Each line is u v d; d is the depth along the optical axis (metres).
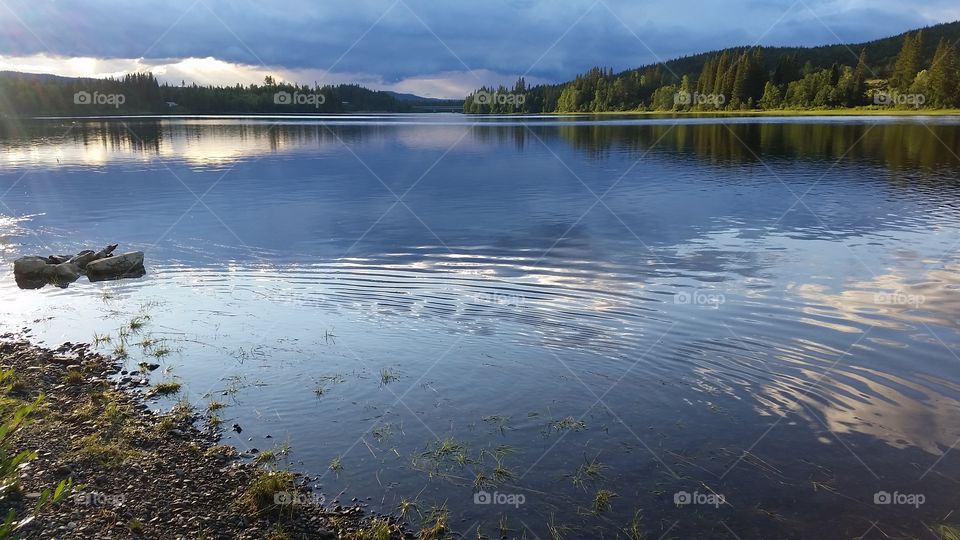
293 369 13.22
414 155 61.59
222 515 8.58
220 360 13.78
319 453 10.08
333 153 64.00
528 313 16.33
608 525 8.30
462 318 16.11
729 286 18.42
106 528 8.16
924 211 29.78
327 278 20.05
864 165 48.97
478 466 9.66
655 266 20.77
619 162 53.72
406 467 9.66
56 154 62.03
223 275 20.69
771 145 68.12
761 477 9.23
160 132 101.00
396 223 28.78
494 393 11.99
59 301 18.38
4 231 28.17
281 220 29.78
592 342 14.33
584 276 19.72
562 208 32.22
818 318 15.59
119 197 36.72
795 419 10.84
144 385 12.66
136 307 17.66
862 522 8.24
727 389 11.97
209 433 10.75
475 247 23.92
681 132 92.38
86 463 9.73
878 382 12.15
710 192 36.78
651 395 11.79
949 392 11.70
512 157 58.81
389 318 16.20
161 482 9.32
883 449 9.90
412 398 11.84
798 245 23.53
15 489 8.73
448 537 8.10
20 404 11.63
